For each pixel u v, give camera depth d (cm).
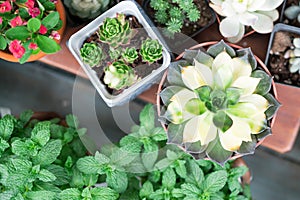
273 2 48
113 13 48
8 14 46
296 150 66
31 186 51
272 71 52
